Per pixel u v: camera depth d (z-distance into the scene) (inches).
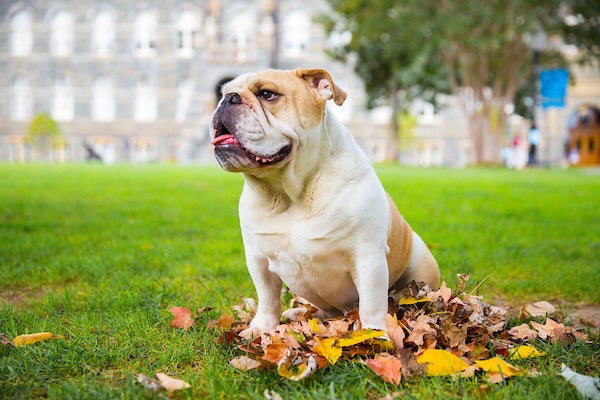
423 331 93.4
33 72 1701.5
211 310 122.5
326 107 95.8
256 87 90.7
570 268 163.3
